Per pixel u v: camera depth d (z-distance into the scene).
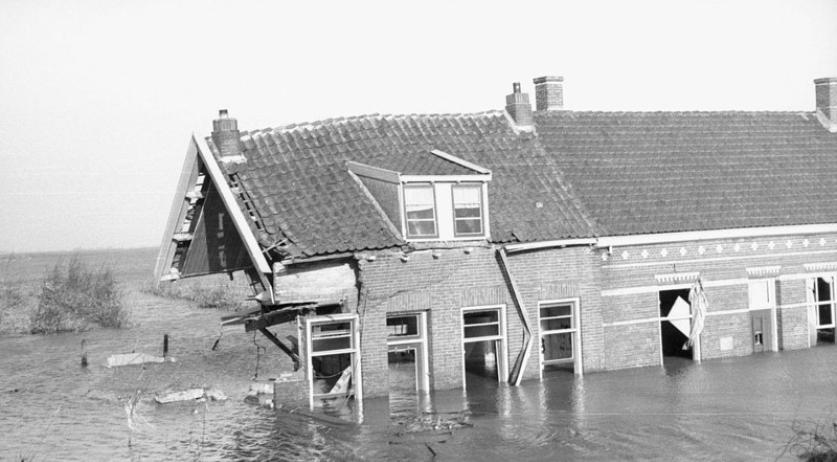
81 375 35.53
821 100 37.84
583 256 29.12
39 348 44.62
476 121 32.41
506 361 28.06
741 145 35.41
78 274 56.16
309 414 25.03
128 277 128.50
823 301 33.97
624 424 22.77
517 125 32.62
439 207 27.11
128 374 35.41
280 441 22.67
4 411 28.41
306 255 25.31
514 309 28.09
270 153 28.64
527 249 28.27
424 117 31.88
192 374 35.09
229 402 28.78
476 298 27.58
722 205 32.09
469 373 30.39
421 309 26.94
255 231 26.19
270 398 28.27
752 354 32.16
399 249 26.38
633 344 30.25
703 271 31.25
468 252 27.42
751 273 32.03
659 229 30.27
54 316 51.81
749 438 21.11
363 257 25.88
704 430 21.95
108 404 29.20
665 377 28.56
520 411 24.53
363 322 26.08
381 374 26.27
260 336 46.47
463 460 20.19
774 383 27.25
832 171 35.22
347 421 24.11
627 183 32.00
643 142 34.19
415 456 20.66
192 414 26.92
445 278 27.19
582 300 29.11
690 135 35.19
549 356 30.47
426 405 25.58
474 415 24.27
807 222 32.44
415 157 29.08
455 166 27.89
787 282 32.69
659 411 24.05
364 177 28.00
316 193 27.58
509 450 20.83
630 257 30.19
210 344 44.12
